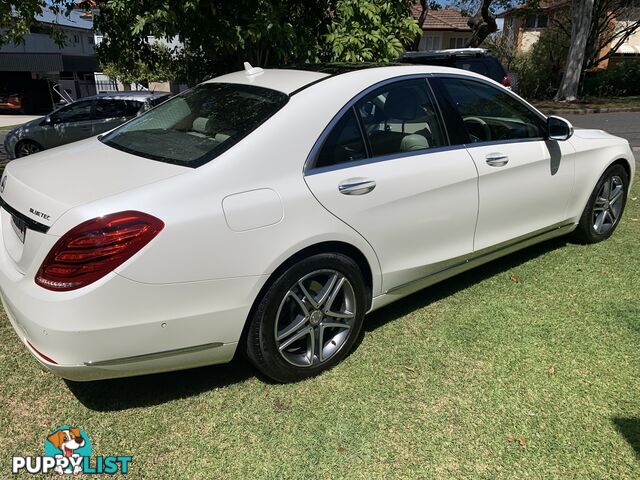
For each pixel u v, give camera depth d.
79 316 2.16
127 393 2.77
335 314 2.89
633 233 5.04
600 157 4.41
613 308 3.62
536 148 3.84
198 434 2.50
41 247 2.24
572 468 2.31
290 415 2.62
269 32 5.31
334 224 2.73
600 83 24.84
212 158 2.48
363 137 2.93
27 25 7.45
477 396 2.75
